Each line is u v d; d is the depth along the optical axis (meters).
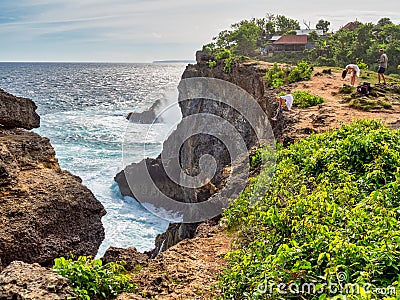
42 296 5.49
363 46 58.88
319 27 102.06
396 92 22.41
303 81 27.50
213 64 41.75
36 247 10.02
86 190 11.79
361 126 12.39
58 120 67.25
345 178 8.92
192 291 7.86
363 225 6.32
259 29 93.31
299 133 15.97
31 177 11.45
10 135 12.90
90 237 11.28
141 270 9.38
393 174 8.74
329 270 5.22
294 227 6.82
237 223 11.12
